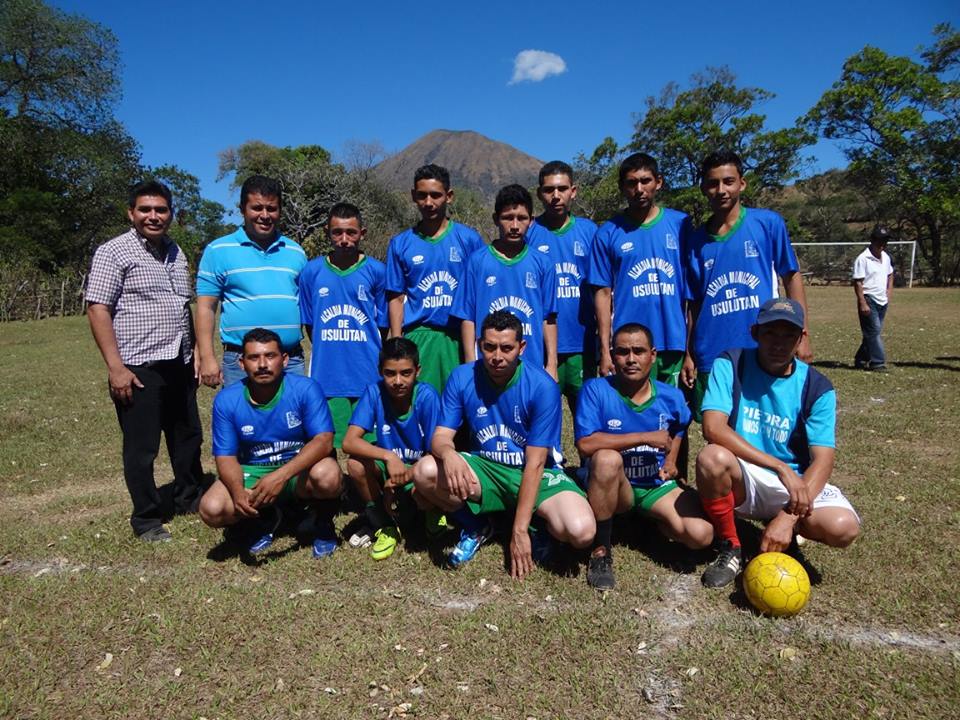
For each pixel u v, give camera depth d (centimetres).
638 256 486
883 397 825
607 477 375
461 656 314
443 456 405
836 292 3225
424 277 512
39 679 302
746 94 4578
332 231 502
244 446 440
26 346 1653
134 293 460
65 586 386
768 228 458
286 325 501
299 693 291
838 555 403
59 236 3584
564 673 302
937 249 3875
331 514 440
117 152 4116
